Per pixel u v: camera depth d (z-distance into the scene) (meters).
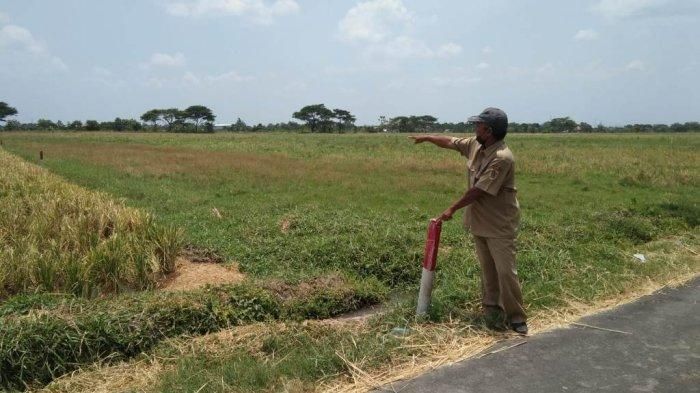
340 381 3.88
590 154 28.84
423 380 3.89
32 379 4.12
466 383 3.85
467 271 6.80
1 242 7.50
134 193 14.06
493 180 4.52
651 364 4.14
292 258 7.70
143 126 103.38
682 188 16.03
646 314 5.18
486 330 4.75
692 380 3.89
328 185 16.09
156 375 4.07
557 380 3.89
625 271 6.54
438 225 4.89
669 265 6.81
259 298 5.60
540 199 13.64
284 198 13.38
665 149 34.25
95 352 4.45
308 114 107.00
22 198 10.88
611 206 11.81
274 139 54.81
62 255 6.51
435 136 5.32
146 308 4.94
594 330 4.80
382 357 4.17
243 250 8.11
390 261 7.32
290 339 4.61
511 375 3.97
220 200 13.18
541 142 48.56
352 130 108.31
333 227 9.23
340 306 6.08
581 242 8.58
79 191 11.59
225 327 5.14
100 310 4.81
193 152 31.55
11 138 51.84
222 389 3.70
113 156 27.34
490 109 4.55
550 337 4.66
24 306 4.96
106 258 6.50
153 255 6.93
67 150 32.38
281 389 3.73
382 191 14.80
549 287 5.89
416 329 4.73
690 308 5.34
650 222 9.89
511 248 4.72
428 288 5.00
